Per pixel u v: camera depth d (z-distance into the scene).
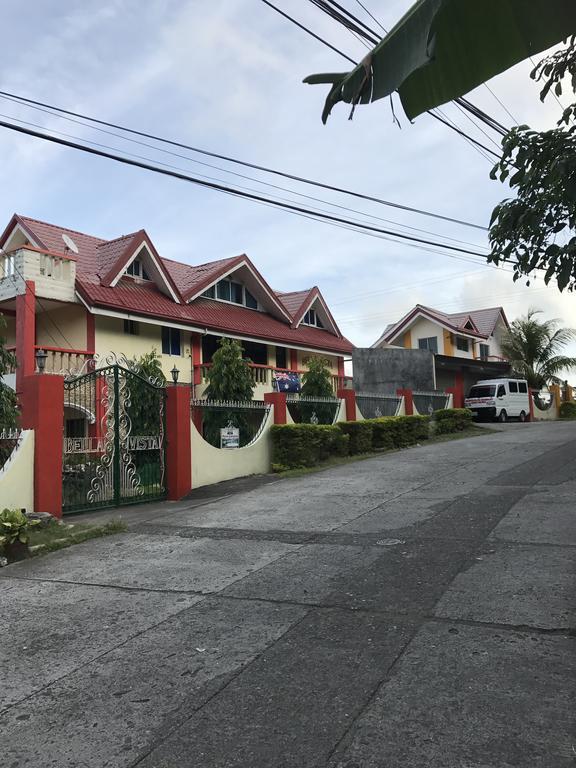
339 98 3.25
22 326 15.81
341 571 5.84
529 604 4.67
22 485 8.84
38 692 3.79
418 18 2.83
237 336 21.31
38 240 18.39
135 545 7.60
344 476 12.13
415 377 23.75
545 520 7.23
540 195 3.66
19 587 6.14
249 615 4.86
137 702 3.57
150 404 11.03
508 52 2.91
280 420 14.27
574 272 3.61
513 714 3.18
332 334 28.23
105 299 17.12
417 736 3.03
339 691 3.53
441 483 10.41
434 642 4.11
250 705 3.44
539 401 32.19
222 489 11.58
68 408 11.01
